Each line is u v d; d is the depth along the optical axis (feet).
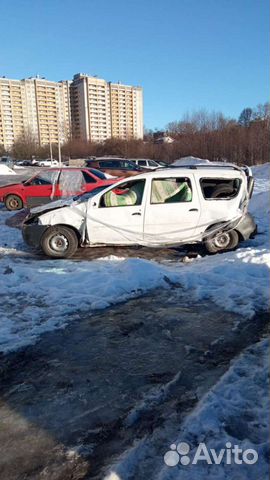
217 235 25.77
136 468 8.23
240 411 9.86
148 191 25.34
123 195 25.62
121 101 355.36
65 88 346.33
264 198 42.70
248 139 147.95
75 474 8.17
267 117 151.64
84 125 341.62
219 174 25.57
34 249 28.58
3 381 11.75
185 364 12.49
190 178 25.39
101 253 27.35
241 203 25.73
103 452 8.77
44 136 345.72
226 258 23.12
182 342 13.98
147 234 25.45
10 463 8.51
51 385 11.45
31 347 13.71
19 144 315.78
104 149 251.39
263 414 9.75
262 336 14.34
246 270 20.58
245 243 28.22
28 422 9.82
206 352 13.24
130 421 9.73
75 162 184.24
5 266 23.25
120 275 20.36
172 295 18.45
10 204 47.06
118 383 11.46
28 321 15.71
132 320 15.81
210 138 163.63
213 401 10.18
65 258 26.05
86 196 27.76
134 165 66.18
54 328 15.11
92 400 10.68
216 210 25.35
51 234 25.80
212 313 16.40
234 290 18.40
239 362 12.29
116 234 25.52
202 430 9.20
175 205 25.27
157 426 9.55
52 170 46.06
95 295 18.22
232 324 15.35
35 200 46.34
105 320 15.84
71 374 12.01
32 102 340.39
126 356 13.04
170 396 10.78
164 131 269.03
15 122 339.98
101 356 13.05
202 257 25.26
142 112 375.86
